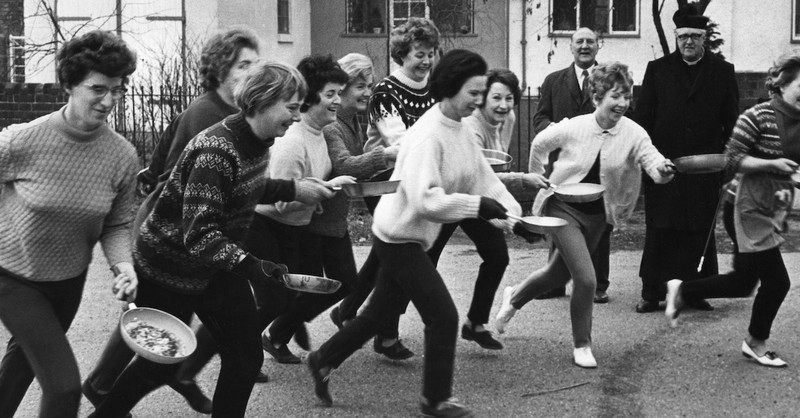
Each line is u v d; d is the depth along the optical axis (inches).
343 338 217.8
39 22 789.9
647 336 285.4
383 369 252.8
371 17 895.1
